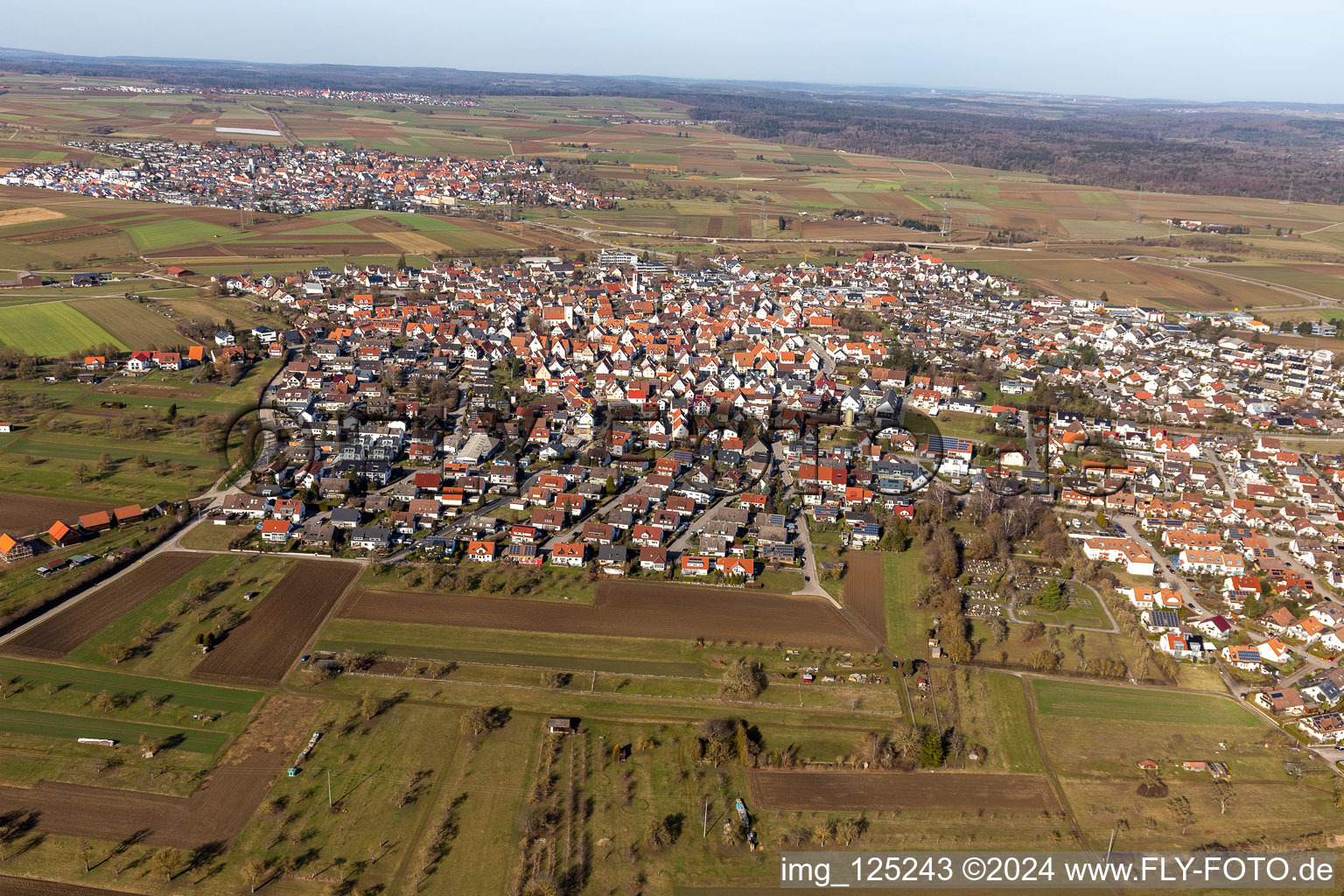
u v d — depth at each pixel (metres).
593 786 109.50
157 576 151.38
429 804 105.25
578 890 94.69
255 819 101.75
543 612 146.25
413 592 150.50
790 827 105.00
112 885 92.69
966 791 111.88
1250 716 127.56
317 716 119.12
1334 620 146.75
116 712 117.94
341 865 96.12
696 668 133.50
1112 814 109.00
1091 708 127.94
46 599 140.62
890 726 122.56
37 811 101.50
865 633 144.25
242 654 131.88
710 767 113.75
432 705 122.62
